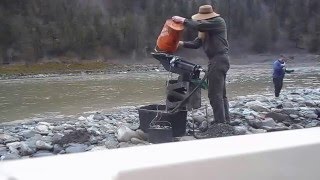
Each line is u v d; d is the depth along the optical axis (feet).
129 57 335.26
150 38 353.51
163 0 390.01
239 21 386.93
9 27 314.96
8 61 296.30
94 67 296.10
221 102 27.86
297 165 7.02
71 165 5.75
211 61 27.63
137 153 6.38
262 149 6.78
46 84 163.53
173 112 26.45
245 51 367.86
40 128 37.58
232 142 7.06
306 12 400.47
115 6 394.73
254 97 70.44
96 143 28.89
